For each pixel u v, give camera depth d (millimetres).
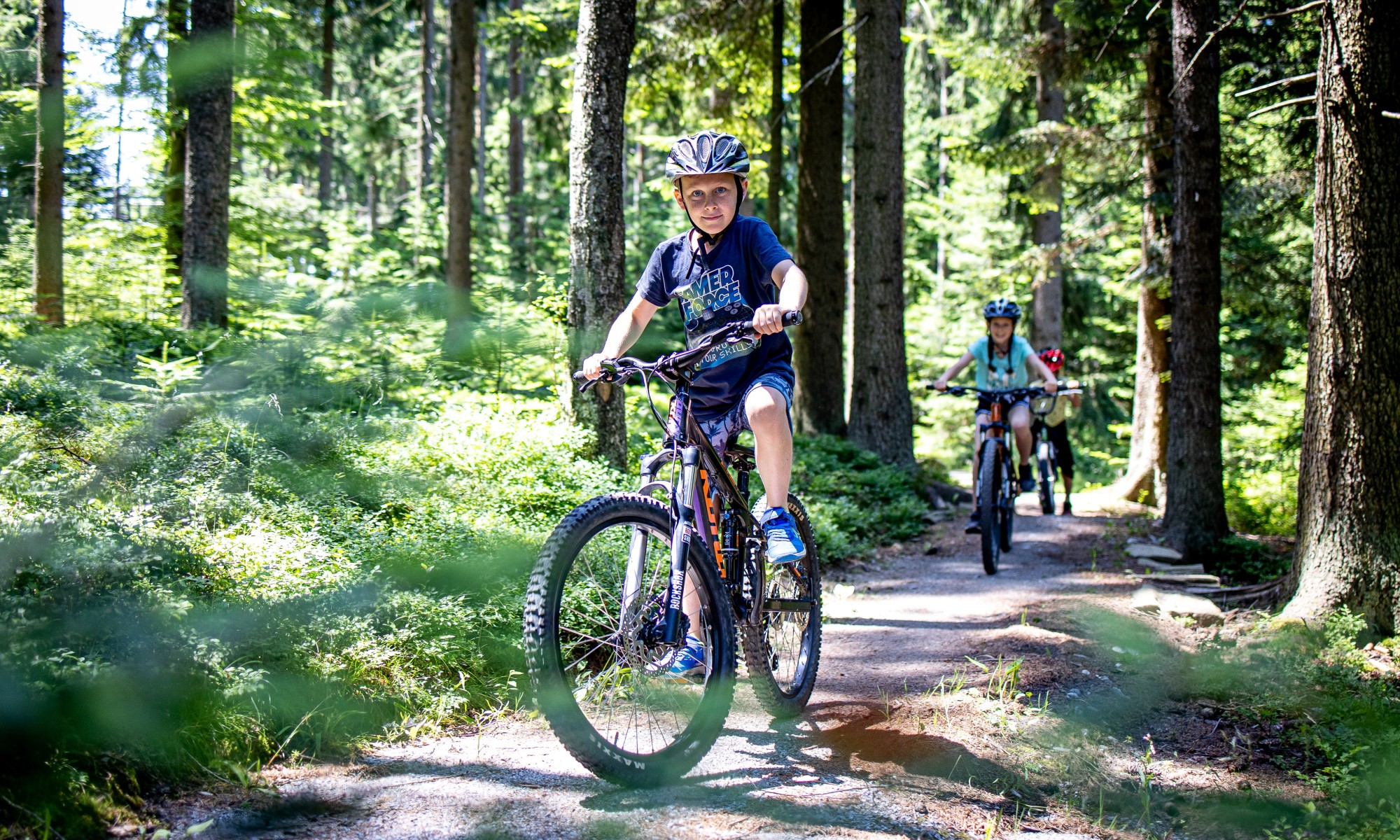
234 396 2055
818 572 4199
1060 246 13945
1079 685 4488
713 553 3428
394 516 4508
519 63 16234
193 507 3660
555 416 6973
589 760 2865
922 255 28453
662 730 3334
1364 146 5328
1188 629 5660
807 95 13578
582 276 6844
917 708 4082
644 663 3186
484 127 26734
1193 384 8391
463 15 15750
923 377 23375
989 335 7773
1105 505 11898
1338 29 5406
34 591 2816
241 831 2641
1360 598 5367
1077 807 3393
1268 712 4422
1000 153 13406
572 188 6906
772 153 13852
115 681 2760
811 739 3717
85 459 2857
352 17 21984
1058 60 13219
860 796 3162
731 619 3262
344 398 2080
